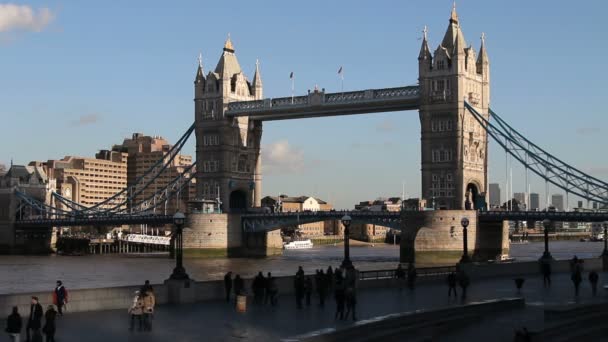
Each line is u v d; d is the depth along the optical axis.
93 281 133.12
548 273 80.12
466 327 55.38
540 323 51.31
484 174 189.12
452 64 181.00
